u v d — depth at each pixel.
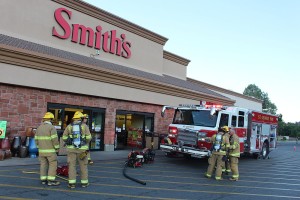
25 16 15.44
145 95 19.97
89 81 16.22
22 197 7.65
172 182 10.83
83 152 8.90
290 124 86.56
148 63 23.23
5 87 12.93
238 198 9.23
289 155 26.05
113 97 17.64
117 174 11.52
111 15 19.78
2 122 12.55
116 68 18.59
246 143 17.33
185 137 14.45
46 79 14.16
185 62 29.47
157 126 21.33
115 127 18.22
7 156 12.50
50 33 16.59
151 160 15.12
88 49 18.59
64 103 15.22
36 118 14.03
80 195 8.20
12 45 12.97
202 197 9.02
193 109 14.94
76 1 17.70
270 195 9.96
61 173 10.33
